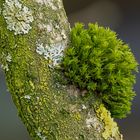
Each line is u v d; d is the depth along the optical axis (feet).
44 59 1.32
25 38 1.32
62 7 1.34
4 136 4.31
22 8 1.32
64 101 1.31
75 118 1.31
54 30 1.33
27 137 4.32
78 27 1.34
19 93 1.32
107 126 1.32
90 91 1.32
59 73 1.31
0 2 1.33
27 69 1.31
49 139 1.31
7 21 1.32
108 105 1.34
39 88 1.31
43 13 1.33
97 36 1.34
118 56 1.33
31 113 1.31
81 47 1.32
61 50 1.32
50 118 1.31
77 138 1.30
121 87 1.34
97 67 1.31
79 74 1.31
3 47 1.33
